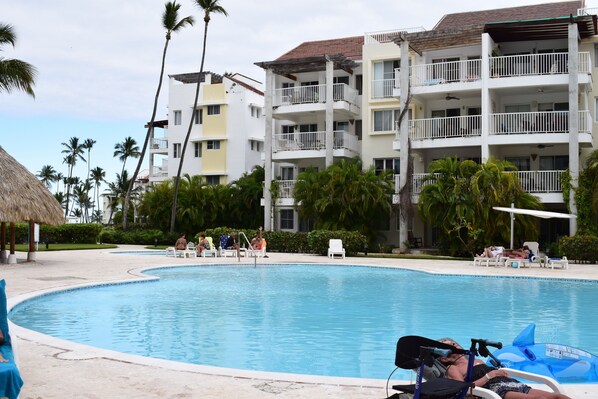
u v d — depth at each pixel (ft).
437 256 99.91
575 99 98.58
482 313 42.24
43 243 131.95
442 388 13.21
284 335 33.65
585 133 100.78
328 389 19.15
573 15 107.14
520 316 41.06
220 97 161.27
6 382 15.28
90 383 19.81
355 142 130.93
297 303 46.75
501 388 13.73
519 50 113.19
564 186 98.48
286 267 80.48
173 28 146.20
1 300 17.84
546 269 74.95
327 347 30.42
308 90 129.18
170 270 74.64
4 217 67.36
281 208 129.90
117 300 47.47
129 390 18.99
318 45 151.53
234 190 140.15
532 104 112.06
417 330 35.47
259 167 145.07
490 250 81.92
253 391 18.85
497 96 113.91
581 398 18.28
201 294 51.62
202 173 162.30
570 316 41.16
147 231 140.97
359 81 133.59
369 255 102.17
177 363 22.80
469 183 96.07
